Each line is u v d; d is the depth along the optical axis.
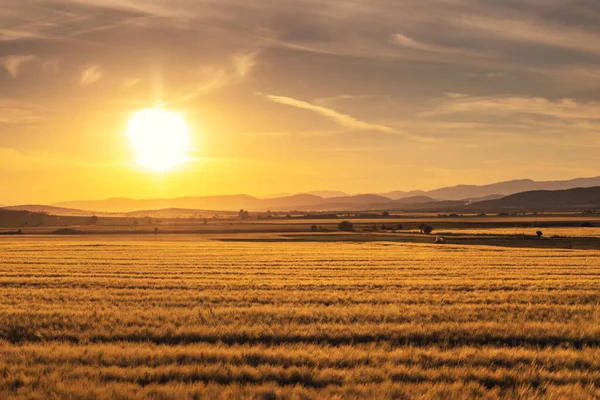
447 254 48.53
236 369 10.01
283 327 13.88
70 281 25.08
